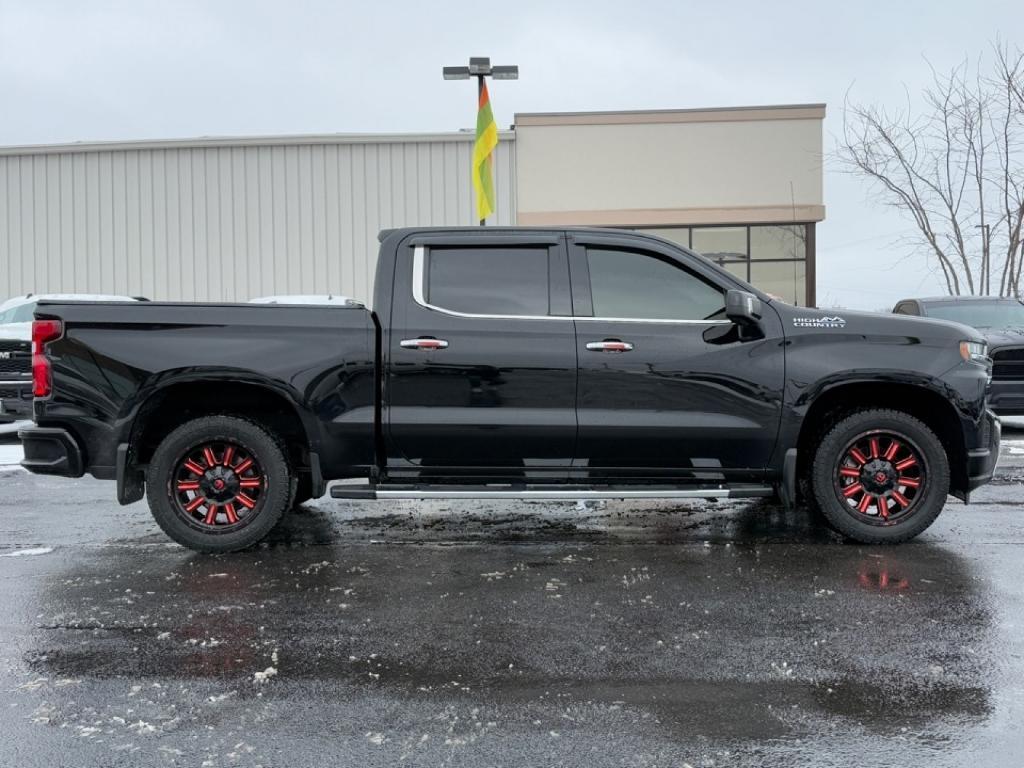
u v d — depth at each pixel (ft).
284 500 17.70
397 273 17.63
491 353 17.16
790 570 16.19
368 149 65.62
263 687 10.84
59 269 66.80
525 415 17.19
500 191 65.77
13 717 9.98
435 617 13.57
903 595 14.52
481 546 18.38
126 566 16.81
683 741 9.34
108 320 17.07
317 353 17.17
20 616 13.67
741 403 17.28
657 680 11.02
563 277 17.61
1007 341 34.47
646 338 17.24
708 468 17.60
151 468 17.42
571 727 9.70
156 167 66.13
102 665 11.59
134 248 66.33
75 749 9.20
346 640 12.55
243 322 17.21
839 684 10.85
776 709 10.13
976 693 10.54
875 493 17.88
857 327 17.52
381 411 17.26
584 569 16.40
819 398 17.67
